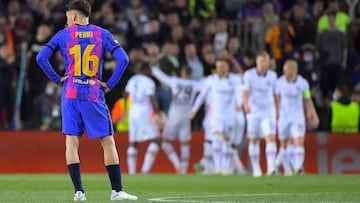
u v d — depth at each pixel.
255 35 82.94
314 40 79.38
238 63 75.69
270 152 64.12
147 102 68.75
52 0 79.44
